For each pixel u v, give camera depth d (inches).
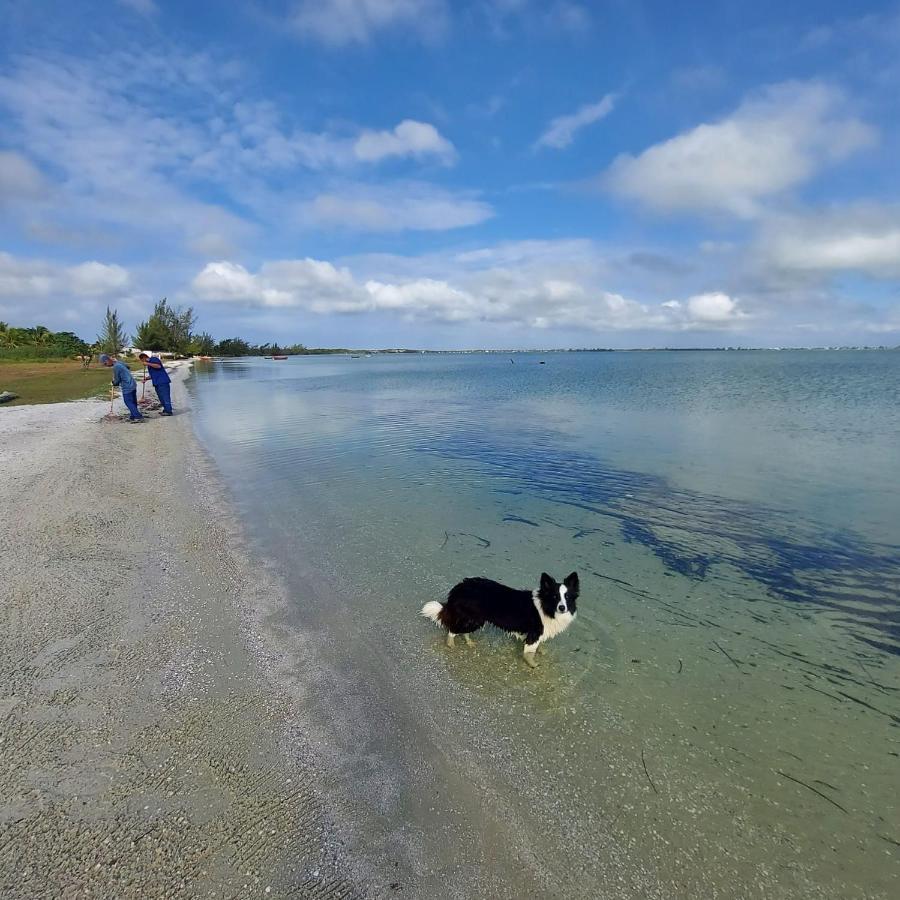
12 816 119.3
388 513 357.1
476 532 321.7
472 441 639.8
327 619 217.6
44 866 108.0
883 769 143.6
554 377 2162.9
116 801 125.1
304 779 135.1
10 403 931.3
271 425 778.2
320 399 1210.0
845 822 127.1
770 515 354.3
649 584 255.1
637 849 119.4
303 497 393.7
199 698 165.2
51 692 163.6
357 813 125.6
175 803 125.5
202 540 299.4
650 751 149.4
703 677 183.8
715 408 962.1
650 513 359.6
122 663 181.2
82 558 265.4
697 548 299.9
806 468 488.1
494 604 188.9
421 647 199.8
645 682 180.9
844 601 239.1
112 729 149.3
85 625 204.1
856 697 173.6
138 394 1152.8
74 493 373.7
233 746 145.4
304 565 270.2
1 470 427.8
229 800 127.3
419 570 266.5
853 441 617.6
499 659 193.0
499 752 147.9
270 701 165.6
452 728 157.0
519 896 107.3
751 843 121.3
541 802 131.6
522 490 416.8
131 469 460.1
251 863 111.1
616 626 217.0
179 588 239.5
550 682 180.1
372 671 184.1
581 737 154.6
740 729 158.7
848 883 112.0
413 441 641.0
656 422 794.2
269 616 218.4
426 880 110.0
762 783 138.6
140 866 109.0
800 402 1050.1
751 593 246.5
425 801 130.4
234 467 490.9
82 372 1656.0
